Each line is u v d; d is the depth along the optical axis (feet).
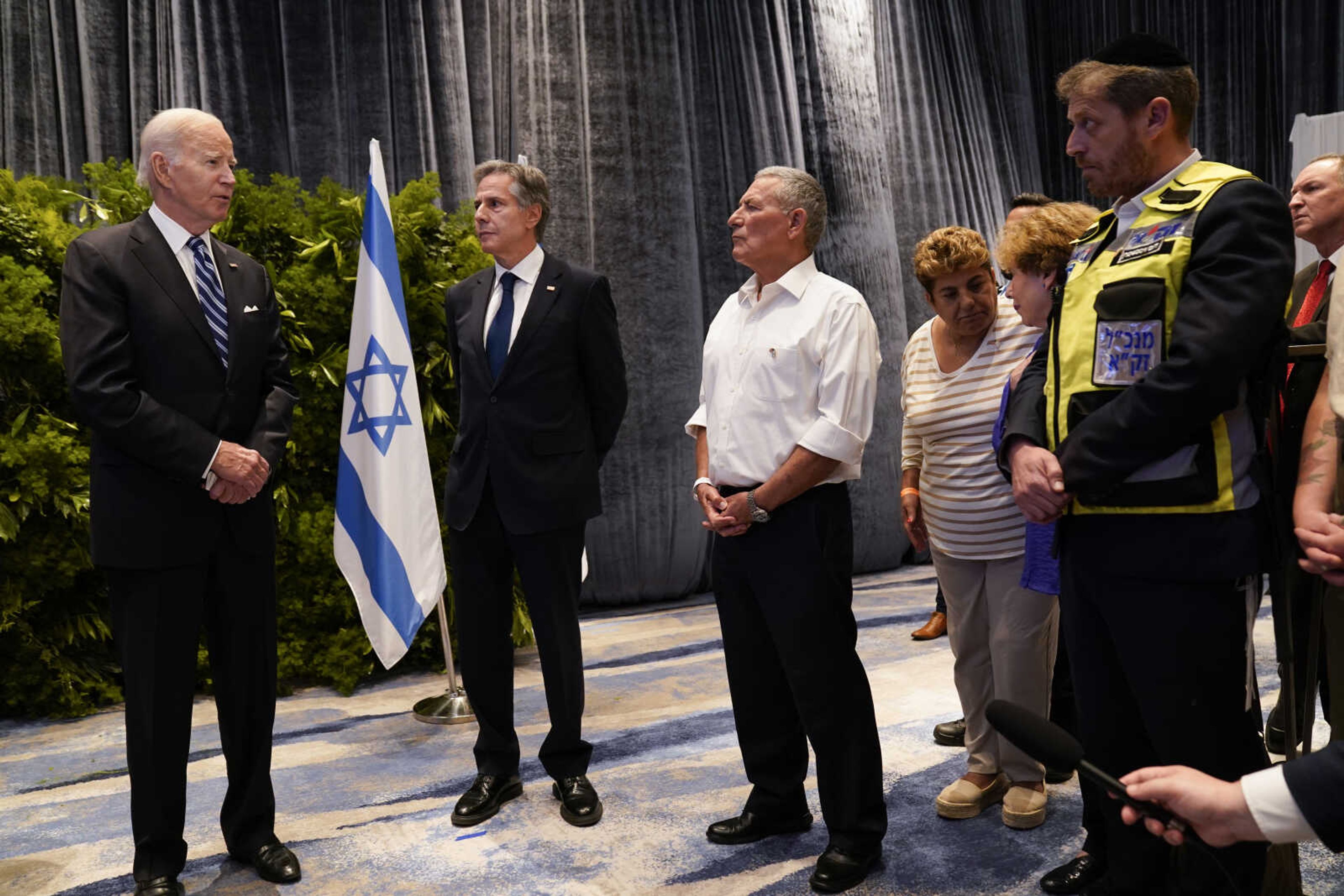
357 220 13.57
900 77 22.08
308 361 13.48
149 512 6.86
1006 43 23.97
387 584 11.14
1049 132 24.86
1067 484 5.02
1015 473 5.39
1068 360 5.24
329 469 13.66
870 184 20.72
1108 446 4.86
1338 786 2.87
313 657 13.10
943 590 8.47
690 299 18.40
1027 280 7.05
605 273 17.78
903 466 9.57
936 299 8.11
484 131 17.17
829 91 20.29
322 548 13.17
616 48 17.79
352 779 9.63
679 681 12.82
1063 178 24.77
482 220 8.54
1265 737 9.62
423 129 16.46
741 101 19.43
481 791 8.61
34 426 12.09
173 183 7.04
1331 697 5.71
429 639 13.82
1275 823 2.95
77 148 14.66
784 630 7.10
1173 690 5.02
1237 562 4.83
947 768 9.34
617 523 17.75
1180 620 4.96
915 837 7.84
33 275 12.09
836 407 6.89
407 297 13.58
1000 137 23.72
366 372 11.24
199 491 7.01
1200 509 4.86
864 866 7.05
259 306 7.52
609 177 17.75
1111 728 5.54
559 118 17.48
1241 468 4.91
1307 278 9.26
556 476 8.42
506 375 8.44
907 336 21.61
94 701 12.34
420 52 16.44
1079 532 5.32
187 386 7.00
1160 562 4.95
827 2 20.31
